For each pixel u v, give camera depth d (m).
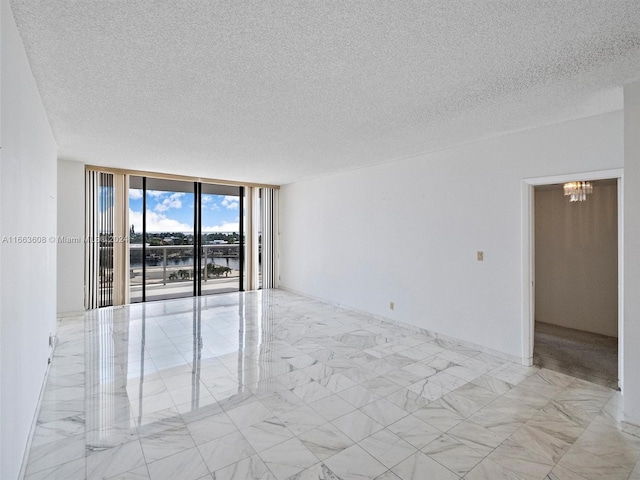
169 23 1.83
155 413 2.69
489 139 4.01
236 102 2.94
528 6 1.68
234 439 2.37
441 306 4.56
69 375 3.37
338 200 6.39
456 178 4.38
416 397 2.99
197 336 4.62
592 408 2.83
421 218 4.82
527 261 3.71
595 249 4.96
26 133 2.10
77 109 3.09
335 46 2.06
